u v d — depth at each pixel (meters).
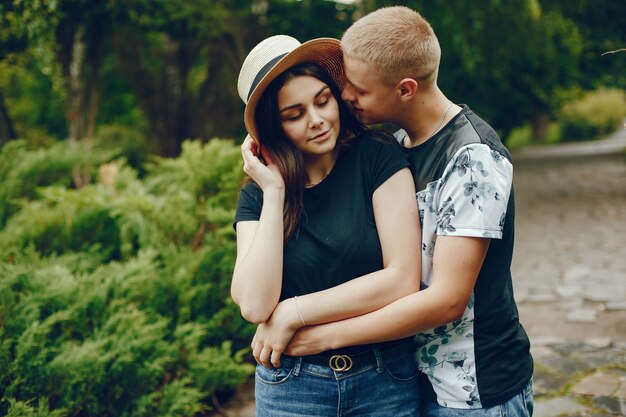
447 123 1.41
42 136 11.38
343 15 9.38
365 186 1.45
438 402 1.46
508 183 1.34
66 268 2.91
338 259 1.41
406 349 1.48
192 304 3.23
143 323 2.82
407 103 1.41
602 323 3.99
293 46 1.50
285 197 1.46
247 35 9.79
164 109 10.82
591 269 5.43
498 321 1.42
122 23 8.07
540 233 7.46
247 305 1.39
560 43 12.12
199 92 10.98
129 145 11.69
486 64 10.52
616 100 31.14
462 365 1.42
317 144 1.42
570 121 30.66
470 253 1.31
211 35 8.92
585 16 11.09
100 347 2.50
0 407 2.30
